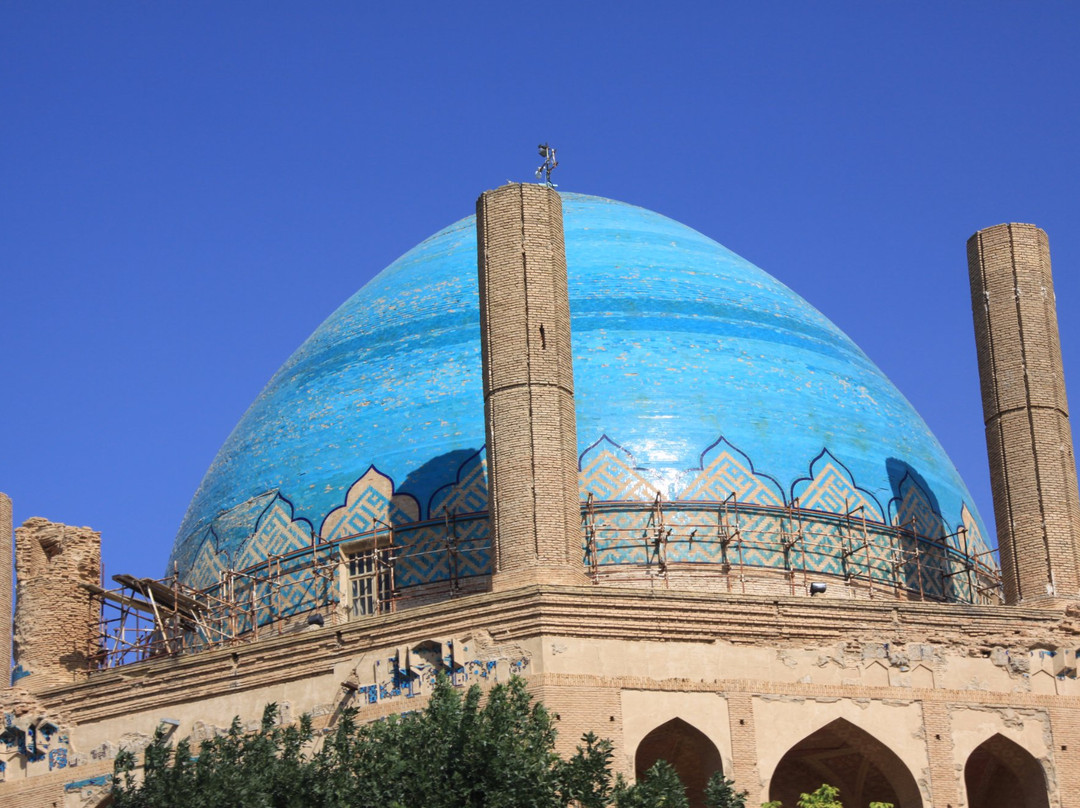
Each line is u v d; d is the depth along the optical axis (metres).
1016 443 33.34
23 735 31.72
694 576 32.88
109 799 30.86
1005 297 34.19
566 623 28.94
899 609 30.59
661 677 29.12
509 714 26.22
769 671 29.69
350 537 34.00
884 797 31.86
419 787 25.62
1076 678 31.11
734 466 33.97
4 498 34.81
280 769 26.56
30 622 32.94
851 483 34.78
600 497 33.38
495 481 30.38
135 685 31.28
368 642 29.83
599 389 34.62
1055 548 32.56
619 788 25.83
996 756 30.80
